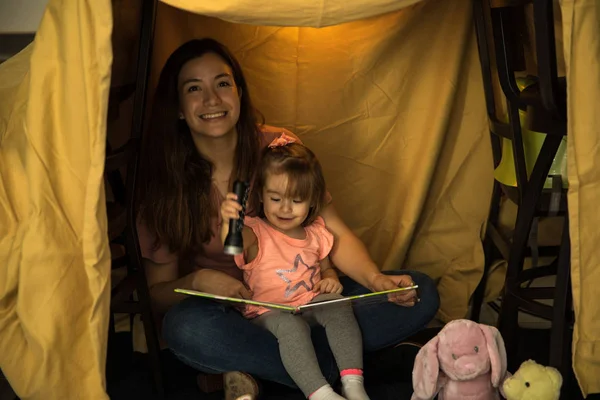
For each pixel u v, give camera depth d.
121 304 2.04
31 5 2.30
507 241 2.27
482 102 2.45
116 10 1.85
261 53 2.43
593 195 1.70
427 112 2.45
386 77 2.43
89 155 1.70
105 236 1.68
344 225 2.22
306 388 1.82
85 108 1.68
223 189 2.17
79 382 1.77
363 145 2.50
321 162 2.52
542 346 2.32
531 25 2.23
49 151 1.72
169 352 2.36
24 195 1.87
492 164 2.48
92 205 1.65
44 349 1.73
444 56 2.40
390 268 2.49
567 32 1.63
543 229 2.52
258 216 2.16
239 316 1.96
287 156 2.04
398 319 2.04
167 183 2.10
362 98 2.46
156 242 2.11
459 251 2.52
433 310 2.06
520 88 2.22
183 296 2.07
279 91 2.46
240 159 2.16
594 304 1.74
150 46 1.94
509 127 2.13
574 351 1.76
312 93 2.46
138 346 2.29
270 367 1.92
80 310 1.77
